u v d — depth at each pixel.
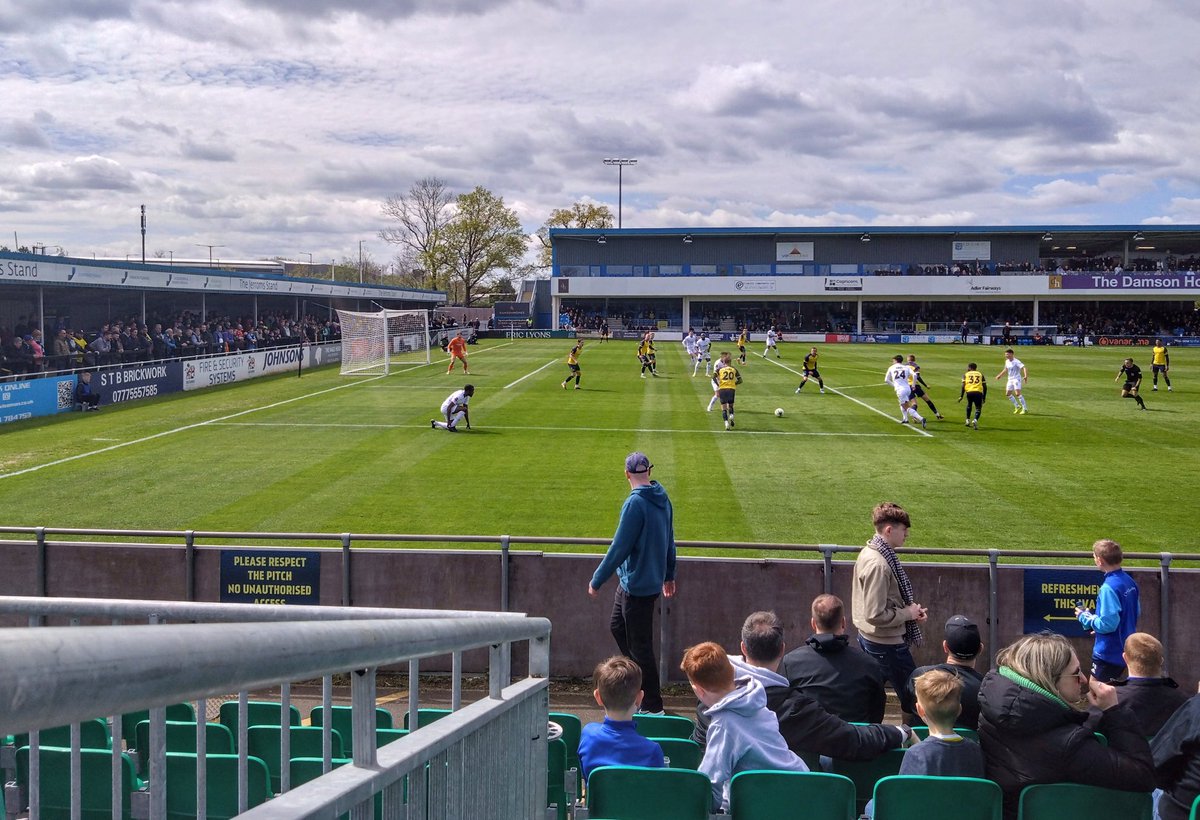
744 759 5.28
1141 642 6.20
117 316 42.94
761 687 5.41
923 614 7.77
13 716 1.11
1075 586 9.98
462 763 2.72
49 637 1.19
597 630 10.45
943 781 4.66
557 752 5.78
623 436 24.48
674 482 18.83
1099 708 5.15
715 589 10.30
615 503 16.98
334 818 1.97
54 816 4.68
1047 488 18.41
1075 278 77.62
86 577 10.66
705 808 4.84
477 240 95.19
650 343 41.00
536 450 22.36
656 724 6.93
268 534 10.40
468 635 2.71
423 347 59.31
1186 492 18.08
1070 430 26.02
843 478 19.30
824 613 6.42
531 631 3.36
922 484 18.75
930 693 5.00
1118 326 76.62
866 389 36.09
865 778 5.98
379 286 63.97
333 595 10.57
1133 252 88.94
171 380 34.28
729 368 25.94
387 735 5.33
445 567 10.50
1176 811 5.02
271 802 1.93
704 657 5.38
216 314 51.31
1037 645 4.97
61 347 30.97
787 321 82.06
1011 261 82.44
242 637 1.57
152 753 2.01
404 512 16.25
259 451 22.06
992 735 5.02
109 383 30.78
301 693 9.55
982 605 10.12
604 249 85.81
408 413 28.58
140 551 10.62
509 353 56.19
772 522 15.73
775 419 27.73
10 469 19.91
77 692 1.20
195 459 21.05
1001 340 74.12
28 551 10.64
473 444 23.16
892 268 81.31
